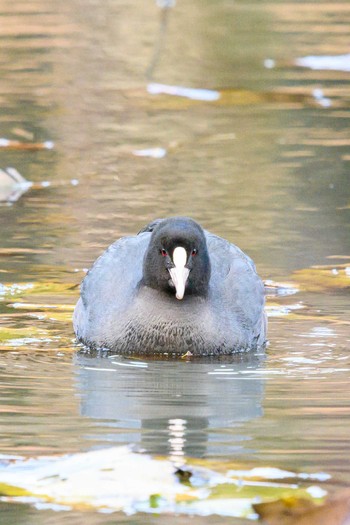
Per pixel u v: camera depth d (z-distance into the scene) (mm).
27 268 14234
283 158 19266
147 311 11719
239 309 12016
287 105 22922
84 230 15695
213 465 8109
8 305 13078
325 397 10219
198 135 20859
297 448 8734
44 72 25328
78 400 10133
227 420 9523
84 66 26062
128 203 16906
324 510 7098
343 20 30609
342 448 8742
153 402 10086
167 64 26344
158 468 7879
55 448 8719
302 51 27156
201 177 18281
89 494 7523
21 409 9844
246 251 14781
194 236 11492
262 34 28984
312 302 13266
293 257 14617
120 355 11727
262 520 7219
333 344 11992
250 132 20969
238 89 23922
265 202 16953
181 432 9188
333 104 22828
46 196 17391
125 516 7324
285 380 10828
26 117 21875
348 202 16953
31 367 11203
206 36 28969
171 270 11383
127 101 23297
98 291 12195
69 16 31031
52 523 7398
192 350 11695
